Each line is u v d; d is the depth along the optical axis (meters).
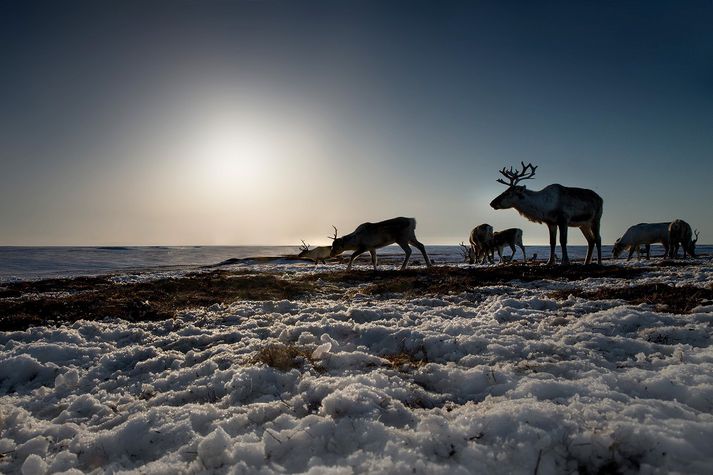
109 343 6.31
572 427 2.36
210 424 2.93
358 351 4.65
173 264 52.69
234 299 10.98
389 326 6.04
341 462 2.22
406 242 17.59
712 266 14.05
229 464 2.34
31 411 3.81
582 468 2.12
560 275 12.82
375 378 3.53
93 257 74.12
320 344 5.04
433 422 2.59
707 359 3.65
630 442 2.18
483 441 2.36
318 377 3.82
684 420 2.39
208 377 4.05
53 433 3.08
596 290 8.68
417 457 2.19
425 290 10.97
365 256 56.62
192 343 5.93
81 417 3.53
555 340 4.78
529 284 11.54
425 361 4.38
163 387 4.09
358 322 6.73
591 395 2.93
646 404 2.71
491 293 9.91
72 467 2.57
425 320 6.39
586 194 16.05
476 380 3.49
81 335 6.92
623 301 7.12
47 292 15.31
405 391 3.31
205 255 90.12
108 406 3.65
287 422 2.80
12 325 7.83
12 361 4.93
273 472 2.17
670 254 25.41
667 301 6.80
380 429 2.52
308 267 26.44
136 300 10.38
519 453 2.18
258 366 4.12
